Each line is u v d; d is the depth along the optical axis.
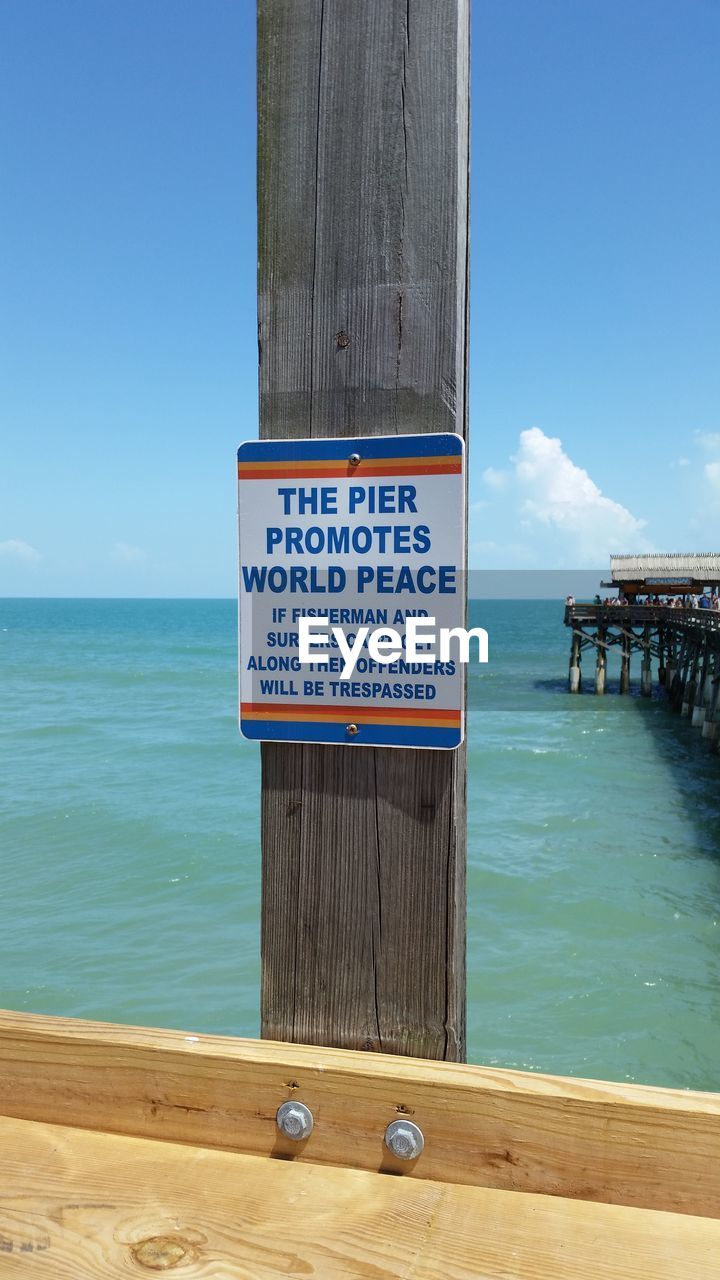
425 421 1.44
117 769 19.77
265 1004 1.52
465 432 1.51
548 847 12.80
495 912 9.89
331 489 1.46
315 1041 1.50
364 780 1.47
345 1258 1.15
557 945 8.88
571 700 35.50
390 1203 1.26
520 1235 1.19
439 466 1.42
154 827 13.73
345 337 1.47
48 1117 1.47
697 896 10.38
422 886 1.45
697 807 15.81
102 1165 1.36
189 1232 1.21
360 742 1.46
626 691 36.84
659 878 11.14
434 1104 1.31
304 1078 1.36
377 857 1.47
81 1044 1.45
